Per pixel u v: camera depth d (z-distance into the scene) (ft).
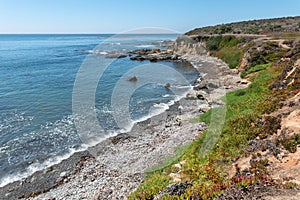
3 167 44.32
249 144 32.45
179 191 25.44
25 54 236.84
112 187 35.73
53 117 67.15
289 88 47.44
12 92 94.12
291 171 23.67
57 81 114.52
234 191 21.42
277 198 19.35
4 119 66.23
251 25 274.77
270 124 34.14
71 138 54.24
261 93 58.34
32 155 48.08
